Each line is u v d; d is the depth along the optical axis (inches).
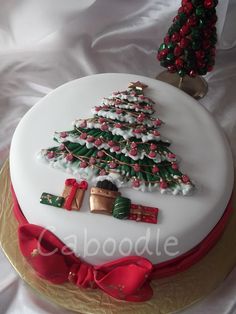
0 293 13.0
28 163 11.9
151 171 11.7
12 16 17.8
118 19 19.3
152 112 13.2
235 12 18.6
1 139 16.4
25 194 11.5
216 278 12.0
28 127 12.7
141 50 19.6
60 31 18.7
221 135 13.2
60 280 11.5
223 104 18.1
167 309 11.4
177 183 11.6
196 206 11.5
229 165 12.6
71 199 11.2
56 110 13.2
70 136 12.1
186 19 14.9
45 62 18.6
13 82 18.1
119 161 11.7
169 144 12.5
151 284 11.9
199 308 12.8
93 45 19.3
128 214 11.1
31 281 11.8
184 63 15.7
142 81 14.4
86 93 13.8
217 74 18.8
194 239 11.5
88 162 11.7
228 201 12.2
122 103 13.1
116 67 19.1
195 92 17.7
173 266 11.7
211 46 15.5
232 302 12.9
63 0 17.5
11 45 18.7
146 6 19.1
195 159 12.4
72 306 11.4
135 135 12.1
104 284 11.0
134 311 11.4
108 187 11.3
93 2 18.0
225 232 12.9
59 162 11.8
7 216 12.8
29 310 12.6
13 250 12.2
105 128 12.2
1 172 13.8
